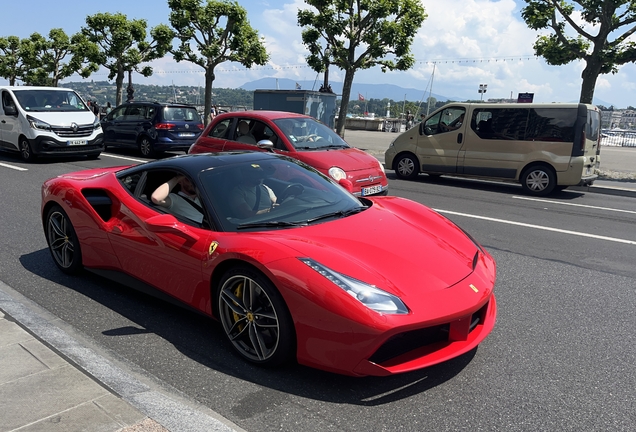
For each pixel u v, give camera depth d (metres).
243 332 3.16
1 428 2.23
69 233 4.55
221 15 23.17
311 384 2.91
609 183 12.08
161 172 3.94
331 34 18.22
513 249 6.09
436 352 2.84
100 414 2.35
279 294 2.88
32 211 7.41
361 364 2.68
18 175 10.78
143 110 15.12
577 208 9.10
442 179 12.64
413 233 3.42
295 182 3.93
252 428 2.49
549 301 4.37
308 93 21.92
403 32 17.44
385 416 2.62
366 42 18.27
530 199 10.02
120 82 29.28
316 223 3.43
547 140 10.42
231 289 3.19
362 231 3.32
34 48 40.91
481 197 10.06
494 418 2.62
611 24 12.55
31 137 12.42
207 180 3.64
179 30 23.23
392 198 4.34
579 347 3.47
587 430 2.54
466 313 2.82
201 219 3.49
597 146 11.03
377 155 17.17
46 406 2.41
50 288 4.40
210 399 2.75
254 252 2.96
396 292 2.75
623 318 4.02
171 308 4.01
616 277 5.09
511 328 3.78
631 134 25.73
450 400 2.78
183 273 3.46
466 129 11.38
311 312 2.73
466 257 3.30
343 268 2.81
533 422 2.59
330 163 7.27
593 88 13.24
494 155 11.02
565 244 6.39
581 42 13.27
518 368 3.16
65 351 3.08
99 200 4.20
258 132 8.13
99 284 4.51
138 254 3.81
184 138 15.03
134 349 3.33
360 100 56.97
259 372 3.04
